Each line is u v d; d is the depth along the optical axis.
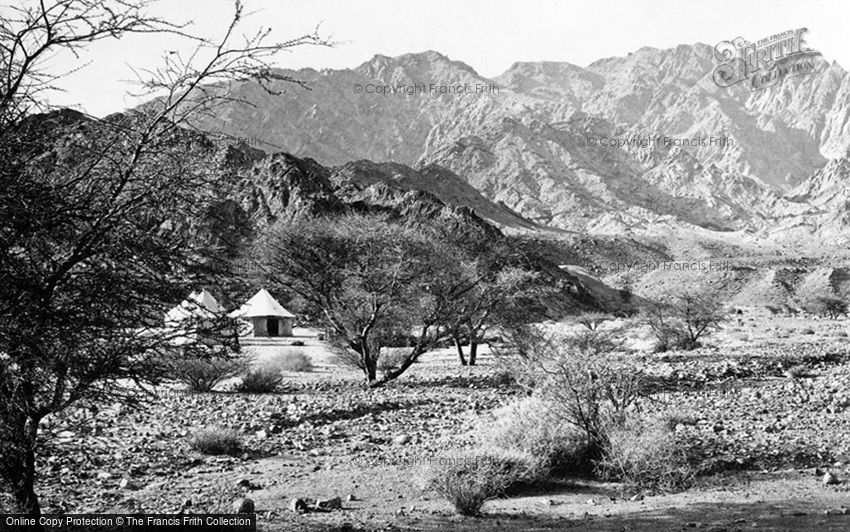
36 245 8.44
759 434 18.92
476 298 37.72
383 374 39.84
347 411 24.48
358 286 34.62
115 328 8.84
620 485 14.10
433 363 47.66
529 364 16.53
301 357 41.97
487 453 14.19
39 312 8.38
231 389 30.44
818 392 28.44
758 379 34.38
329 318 35.78
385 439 19.75
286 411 24.08
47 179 8.43
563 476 14.80
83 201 8.56
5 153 8.07
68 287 8.73
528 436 15.10
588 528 10.87
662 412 20.88
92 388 8.98
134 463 16.23
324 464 16.62
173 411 23.45
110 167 8.79
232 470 16.06
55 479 14.55
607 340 31.88
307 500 13.23
